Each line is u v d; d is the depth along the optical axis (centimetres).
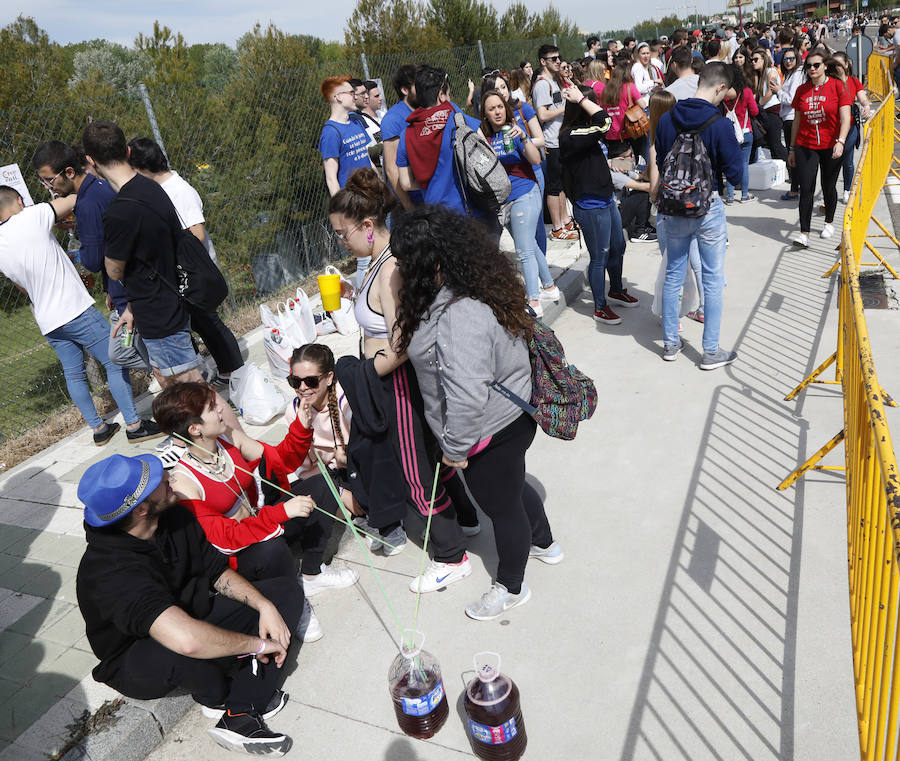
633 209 792
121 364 483
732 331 558
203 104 741
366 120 693
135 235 412
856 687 233
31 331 777
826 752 239
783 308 589
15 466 503
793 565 320
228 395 558
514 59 1414
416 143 475
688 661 279
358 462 311
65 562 381
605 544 349
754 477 382
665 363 524
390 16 1253
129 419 505
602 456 421
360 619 326
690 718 257
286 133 825
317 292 784
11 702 289
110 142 407
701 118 452
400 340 263
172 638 239
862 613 236
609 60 1142
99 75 957
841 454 389
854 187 530
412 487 303
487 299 249
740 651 280
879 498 213
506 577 308
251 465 329
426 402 273
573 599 318
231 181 766
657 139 482
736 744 246
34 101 930
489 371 253
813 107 675
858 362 284
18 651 318
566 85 535
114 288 468
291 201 838
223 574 277
